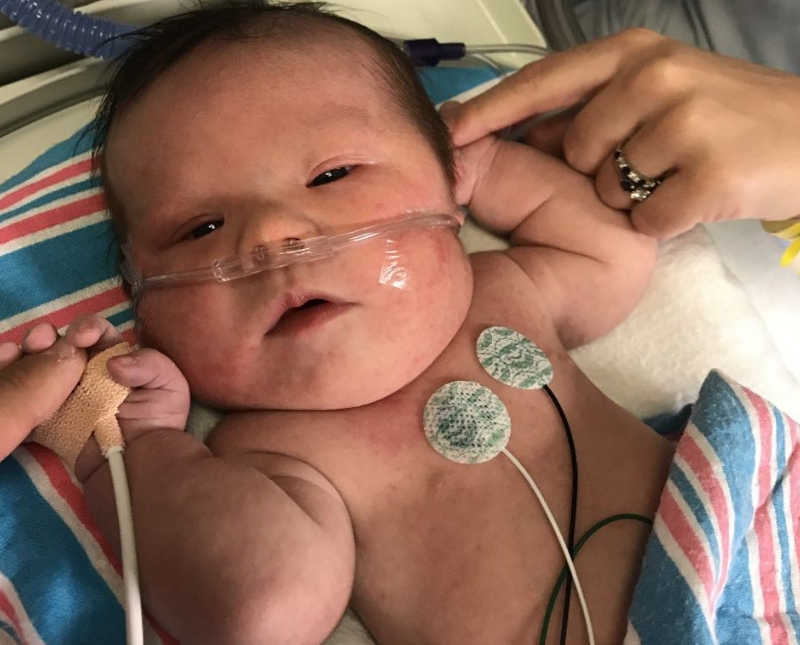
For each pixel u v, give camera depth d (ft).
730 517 0.66
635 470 0.74
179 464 0.65
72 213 0.91
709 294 0.95
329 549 0.63
